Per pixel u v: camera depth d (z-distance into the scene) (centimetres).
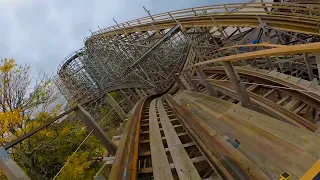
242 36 1238
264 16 1002
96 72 3547
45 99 1414
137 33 2417
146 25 2161
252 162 279
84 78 3559
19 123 1173
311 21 779
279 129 331
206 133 392
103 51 3195
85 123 475
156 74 2561
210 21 1336
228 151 299
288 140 297
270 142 308
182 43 2469
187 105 739
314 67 750
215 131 387
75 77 3806
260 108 489
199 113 572
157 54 2316
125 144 430
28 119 1244
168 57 2541
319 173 114
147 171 346
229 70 451
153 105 1112
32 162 1236
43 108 1402
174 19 1708
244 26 1093
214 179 280
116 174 305
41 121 1279
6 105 1261
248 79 786
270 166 262
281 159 267
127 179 290
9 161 227
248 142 331
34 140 1262
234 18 1166
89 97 2712
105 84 2944
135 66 2206
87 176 1288
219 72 1130
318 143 267
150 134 517
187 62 1908
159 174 317
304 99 472
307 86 475
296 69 888
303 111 494
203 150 350
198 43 1536
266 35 957
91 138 1541
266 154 286
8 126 1120
